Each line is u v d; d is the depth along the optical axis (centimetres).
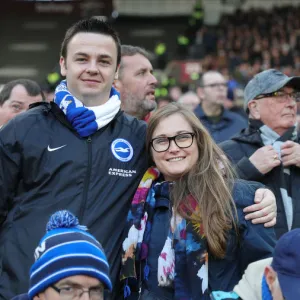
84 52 369
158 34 2984
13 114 524
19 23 3058
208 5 2977
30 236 345
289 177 437
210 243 334
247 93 468
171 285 335
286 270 276
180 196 347
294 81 445
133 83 481
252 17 2630
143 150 376
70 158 357
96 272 267
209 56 2202
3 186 360
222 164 363
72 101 368
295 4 2956
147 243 346
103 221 352
